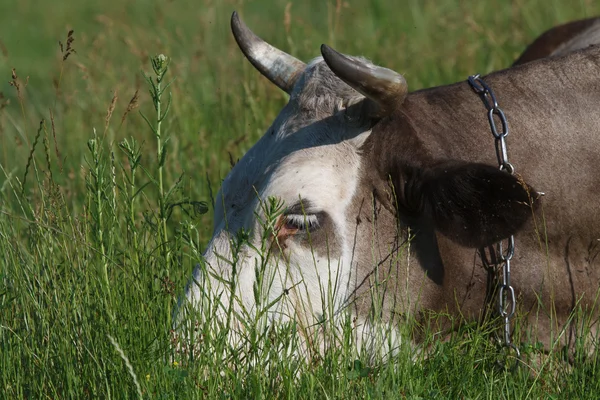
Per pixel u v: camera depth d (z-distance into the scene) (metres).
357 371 7.56
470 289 8.39
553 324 8.52
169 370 7.31
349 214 8.09
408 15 20.19
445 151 8.32
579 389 7.93
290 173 8.09
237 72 15.48
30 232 9.02
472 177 7.52
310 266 8.02
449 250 8.28
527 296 8.47
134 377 6.78
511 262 8.40
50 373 7.70
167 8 21.83
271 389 7.38
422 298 8.30
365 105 8.19
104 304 7.81
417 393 7.54
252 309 7.80
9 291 8.45
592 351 8.47
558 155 8.52
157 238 8.36
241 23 9.17
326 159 8.14
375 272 8.11
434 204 7.74
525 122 8.58
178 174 12.92
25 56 25.41
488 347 8.36
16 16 29.44
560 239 8.48
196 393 7.25
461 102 8.66
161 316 7.72
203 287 7.61
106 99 15.16
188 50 18.06
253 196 8.26
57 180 12.73
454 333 8.52
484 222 7.66
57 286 8.04
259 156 8.47
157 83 8.27
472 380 7.97
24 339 7.90
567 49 12.09
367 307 8.16
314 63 8.52
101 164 8.33
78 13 28.56
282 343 7.74
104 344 7.60
